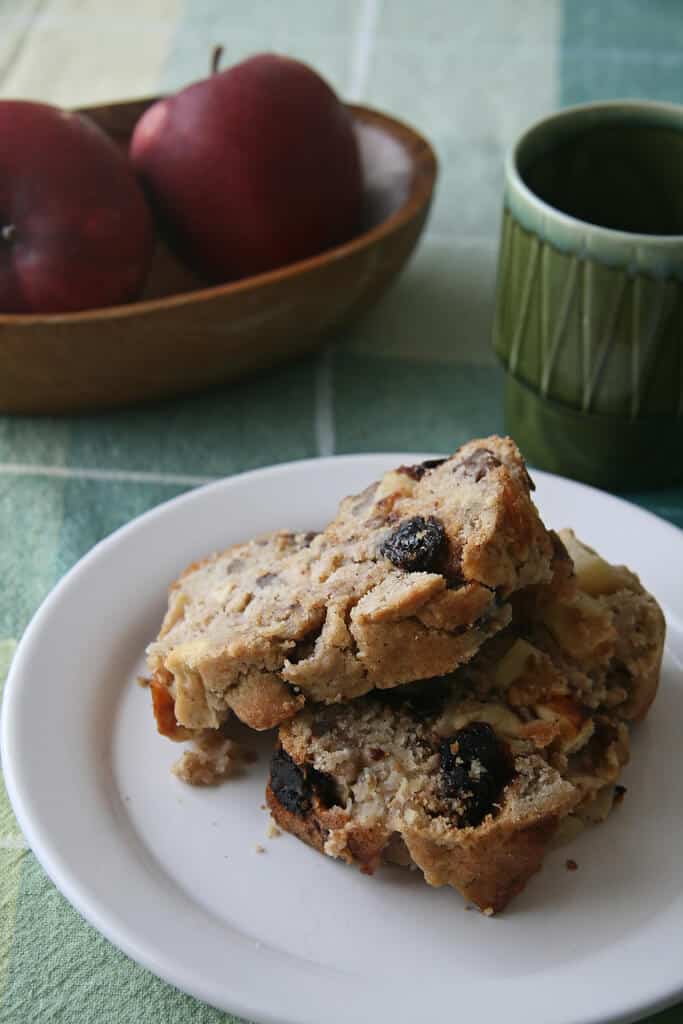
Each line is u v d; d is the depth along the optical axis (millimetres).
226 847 361
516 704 369
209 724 372
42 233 484
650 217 497
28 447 500
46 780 365
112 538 421
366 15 736
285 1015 320
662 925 340
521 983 328
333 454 500
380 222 537
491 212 602
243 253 518
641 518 426
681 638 402
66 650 395
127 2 742
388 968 338
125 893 343
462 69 690
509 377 488
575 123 479
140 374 492
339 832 351
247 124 498
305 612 363
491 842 344
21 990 347
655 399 458
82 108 544
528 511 366
